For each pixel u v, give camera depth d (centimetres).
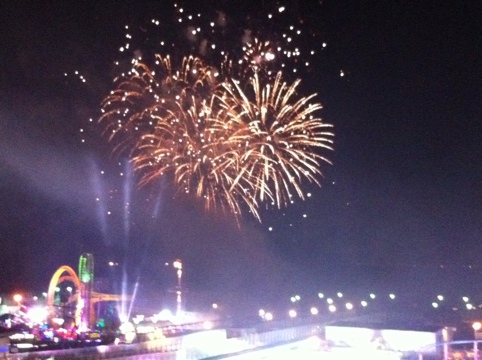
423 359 2759
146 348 2428
